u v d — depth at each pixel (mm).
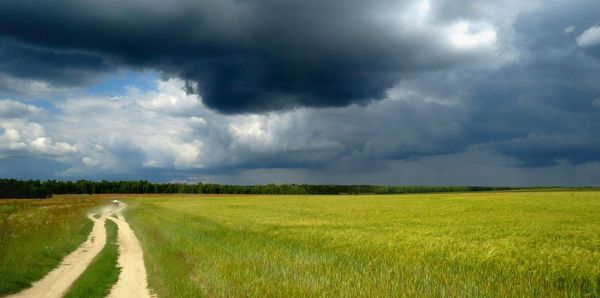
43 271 17359
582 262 15836
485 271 15312
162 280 15672
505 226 28641
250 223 37469
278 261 17469
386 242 22250
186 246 22531
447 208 49938
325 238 25109
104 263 19406
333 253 19828
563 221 31766
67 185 185000
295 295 12203
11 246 20250
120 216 55562
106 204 85562
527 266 15859
